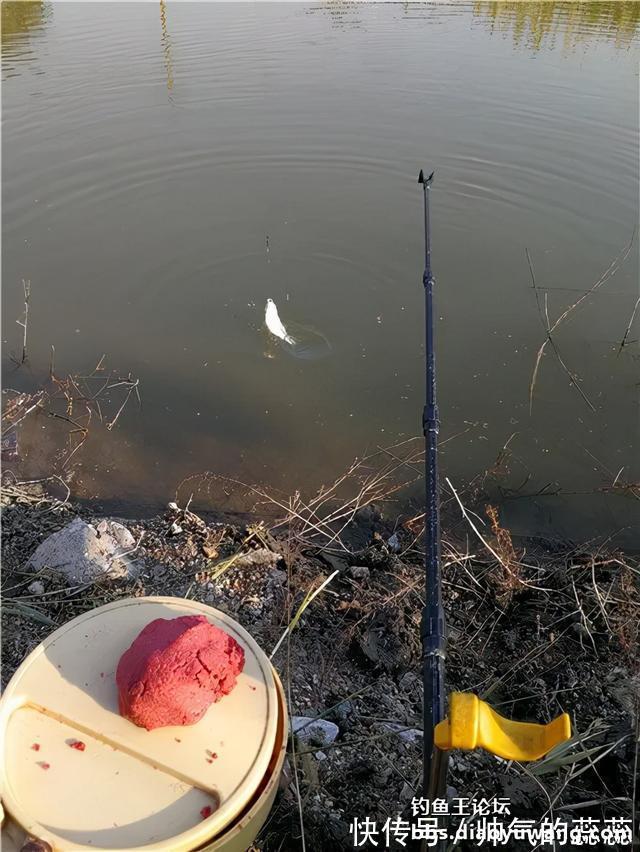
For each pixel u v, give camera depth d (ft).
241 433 4.02
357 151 7.16
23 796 1.38
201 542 3.16
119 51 9.50
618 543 3.40
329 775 2.16
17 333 4.73
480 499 3.63
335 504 3.58
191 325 4.87
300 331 4.81
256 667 1.62
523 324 4.85
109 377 4.40
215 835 1.36
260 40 10.05
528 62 9.23
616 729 2.38
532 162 6.86
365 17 11.17
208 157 7.06
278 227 5.99
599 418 4.11
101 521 3.18
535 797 2.16
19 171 6.64
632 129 7.39
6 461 3.76
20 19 10.81
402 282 5.33
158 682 1.44
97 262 5.51
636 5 11.66
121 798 1.38
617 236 5.80
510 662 2.68
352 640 2.69
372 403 4.24
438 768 1.34
